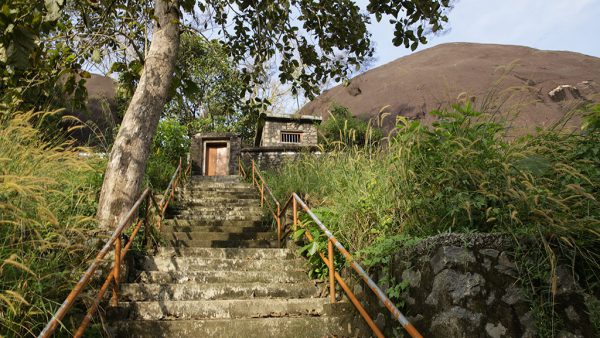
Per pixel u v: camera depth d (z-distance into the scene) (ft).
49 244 9.09
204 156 51.47
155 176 31.94
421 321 9.04
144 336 10.51
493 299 8.12
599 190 9.24
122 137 18.83
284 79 23.63
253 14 23.68
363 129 47.78
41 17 14.51
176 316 11.71
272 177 29.71
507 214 9.13
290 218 21.06
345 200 14.96
